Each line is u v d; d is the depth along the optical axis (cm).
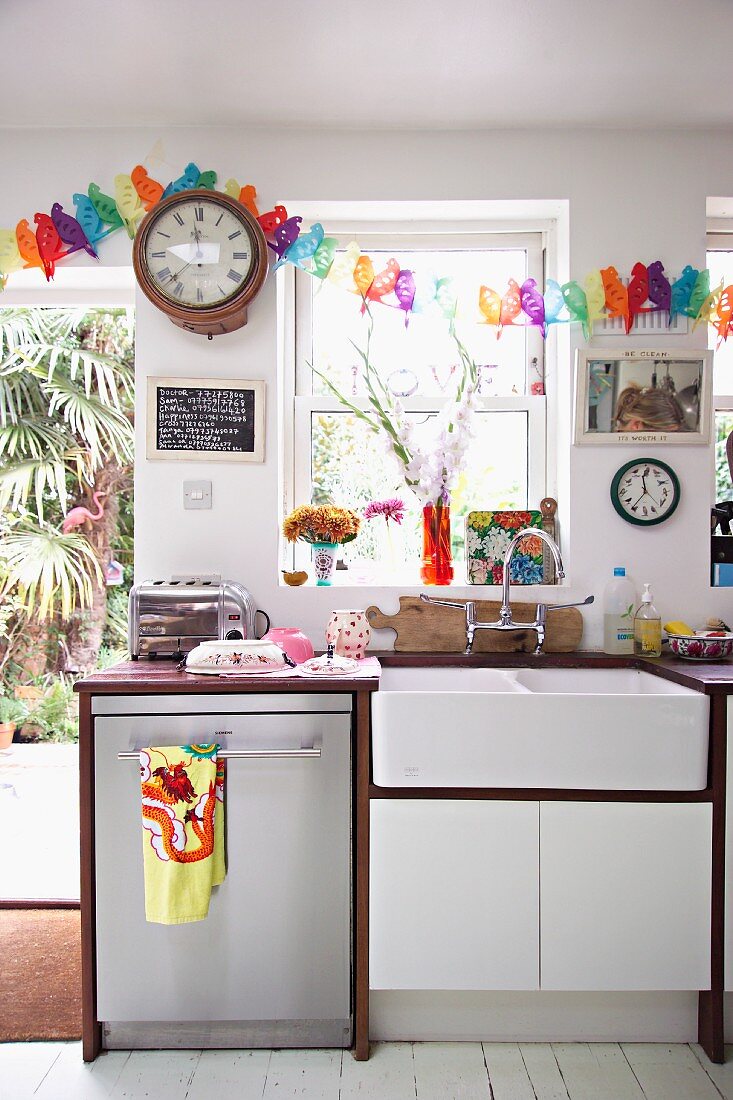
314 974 184
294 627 236
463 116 233
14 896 264
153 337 238
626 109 229
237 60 205
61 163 239
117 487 475
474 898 182
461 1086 173
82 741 182
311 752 180
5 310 386
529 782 181
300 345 261
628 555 240
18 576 388
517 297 241
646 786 180
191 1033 187
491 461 260
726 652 217
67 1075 176
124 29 192
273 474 238
